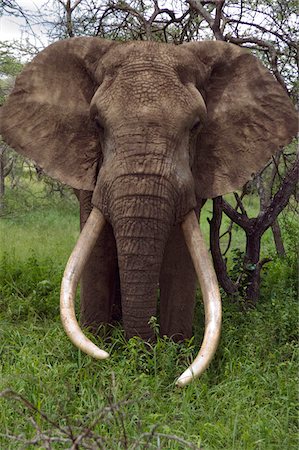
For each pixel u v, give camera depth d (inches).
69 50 241.8
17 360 217.2
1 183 647.8
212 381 210.5
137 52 227.0
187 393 192.5
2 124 243.0
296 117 245.1
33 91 243.0
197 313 274.4
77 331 198.8
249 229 300.2
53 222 613.9
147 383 196.1
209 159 241.8
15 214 619.5
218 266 284.5
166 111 214.8
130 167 210.1
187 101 219.6
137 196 208.7
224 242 514.3
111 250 235.8
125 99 217.0
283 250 378.0
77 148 239.0
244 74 244.7
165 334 237.6
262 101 244.4
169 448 166.7
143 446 152.3
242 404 193.0
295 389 197.8
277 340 236.8
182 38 333.4
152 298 212.7
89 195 242.2
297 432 185.3
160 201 209.2
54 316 273.7
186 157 217.3
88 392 192.1
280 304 258.1
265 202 350.9
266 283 323.6
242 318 253.4
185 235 219.1
